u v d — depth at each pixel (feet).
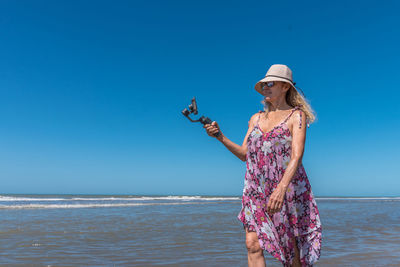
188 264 14.75
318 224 7.46
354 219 39.11
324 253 17.30
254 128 8.10
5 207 55.11
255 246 7.69
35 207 56.65
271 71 8.04
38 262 14.94
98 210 51.60
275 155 7.63
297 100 7.86
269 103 8.26
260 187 7.78
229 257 16.37
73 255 16.57
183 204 82.94
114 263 14.85
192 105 8.13
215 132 8.16
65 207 58.34
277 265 14.84
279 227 7.55
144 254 17.02
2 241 20.56
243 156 8.52
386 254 17.06
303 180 7.64
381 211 57.26
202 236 23.80
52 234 23.99
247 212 7.91
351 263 14.89
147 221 34.78
